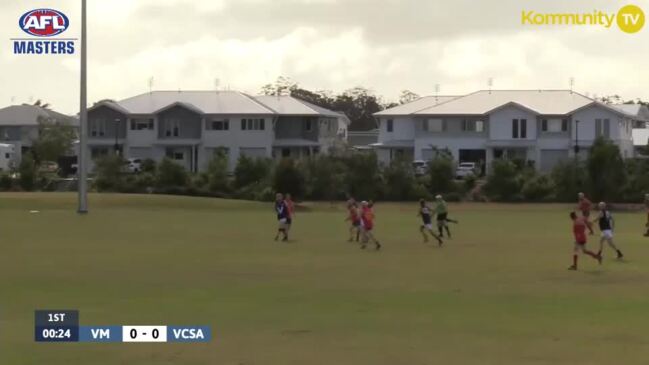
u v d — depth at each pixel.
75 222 93.19
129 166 168.75
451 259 58.16
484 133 191.75
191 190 143.50
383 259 58.03
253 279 47.44
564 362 27.56
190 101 198.50
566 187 141.00
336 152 144.00
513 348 29.50
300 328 32.97
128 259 57.38
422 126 194.50
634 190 138.88
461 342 30.41
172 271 50.91
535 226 93.50
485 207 134.50
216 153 160.00
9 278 47.53
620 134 190.38
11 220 95.44
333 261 56.66
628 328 33.09
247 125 193.88
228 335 31.67
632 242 72.56
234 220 99.19
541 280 47.25
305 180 139.25
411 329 32.81
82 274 49.38
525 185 142.50
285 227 72.75
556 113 187.75
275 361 27.73
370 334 31.84
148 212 111.06
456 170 159.38
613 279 47.88
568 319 35.00
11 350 29.38
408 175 142.50
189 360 27.91
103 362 27.77
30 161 153.25
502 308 37.84
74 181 153.25
